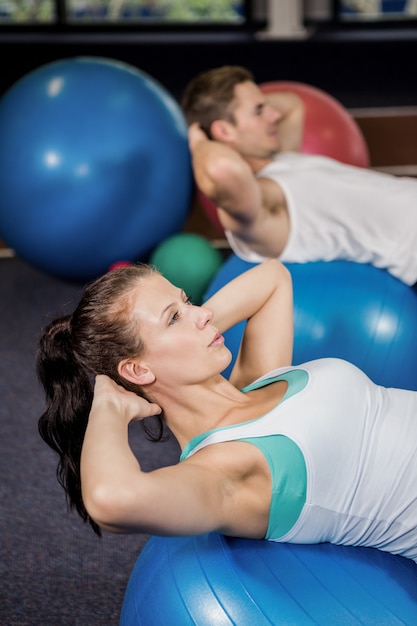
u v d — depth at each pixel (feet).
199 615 4.80
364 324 7.93
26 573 7.25
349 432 5.13
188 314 5.23
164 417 5.44
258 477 4.88
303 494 4.94
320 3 32.17
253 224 8.63
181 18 32.60
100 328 5.21
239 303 6.12
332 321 7.93
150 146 11.62
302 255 8.71
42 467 8.89
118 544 7.64
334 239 8.61
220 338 5.30
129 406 5.02
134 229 11.93
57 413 5.44
